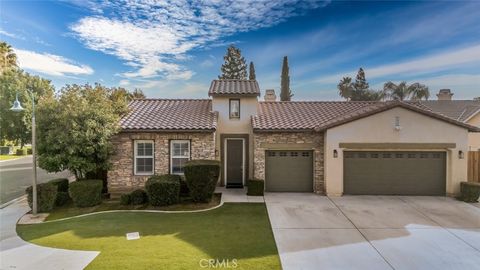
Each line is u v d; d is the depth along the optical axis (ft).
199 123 53.16
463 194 47.47
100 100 49.52
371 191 51.62
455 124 49.73
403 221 37.50
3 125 128.88
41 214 41.86
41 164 44.75
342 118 51.39
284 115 59.16
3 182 67.97
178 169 53.16
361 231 34.01
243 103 58.95
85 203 44.70
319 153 53.11
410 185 51.24
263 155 53.52
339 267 25.36
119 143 51.44
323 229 34.60
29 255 27.55
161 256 26.91
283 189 54.19
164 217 39.24
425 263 26.25
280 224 36.29
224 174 58.65
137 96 103.30
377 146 50.24
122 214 40.73
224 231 33.86
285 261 26.32
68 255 27.32
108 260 26.11
